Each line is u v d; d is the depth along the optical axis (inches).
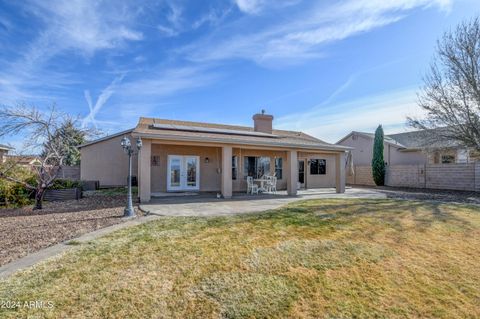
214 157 626.8
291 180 541.3
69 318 119.1
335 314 129.6
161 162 585.3
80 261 173.9
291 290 148.5
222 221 279.6
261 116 727.1
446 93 530.6
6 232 243.0
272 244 210.7
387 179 801.6
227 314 127.0
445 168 662.5
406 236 237.6
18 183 414.0
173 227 256.4
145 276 156.6
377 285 156.6
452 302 142.5
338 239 224.8
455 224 278.1
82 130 681.0
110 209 362.9
